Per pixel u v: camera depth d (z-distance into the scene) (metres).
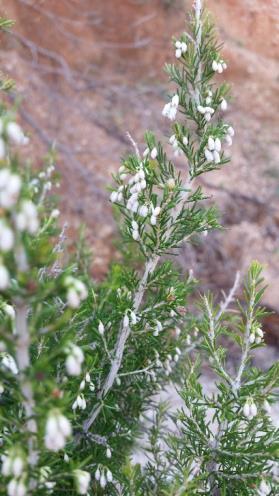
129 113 0.72
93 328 0.25
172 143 0.24
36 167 0.61
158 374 0.30
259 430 0.23
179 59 0.25
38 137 0.63
